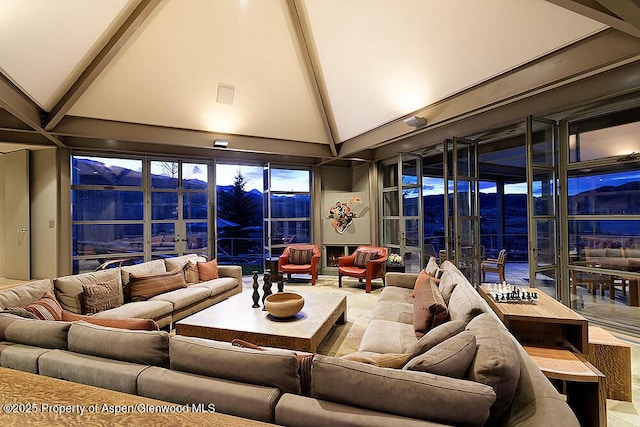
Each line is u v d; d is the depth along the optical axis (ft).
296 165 24.08
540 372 4.58
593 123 12.45
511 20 9.30
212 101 15.89
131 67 13.35
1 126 13.71
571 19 8.54
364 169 24.32
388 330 8.53
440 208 24.13
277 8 11.96
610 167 12.13
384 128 17.06
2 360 5.63
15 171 19.30
